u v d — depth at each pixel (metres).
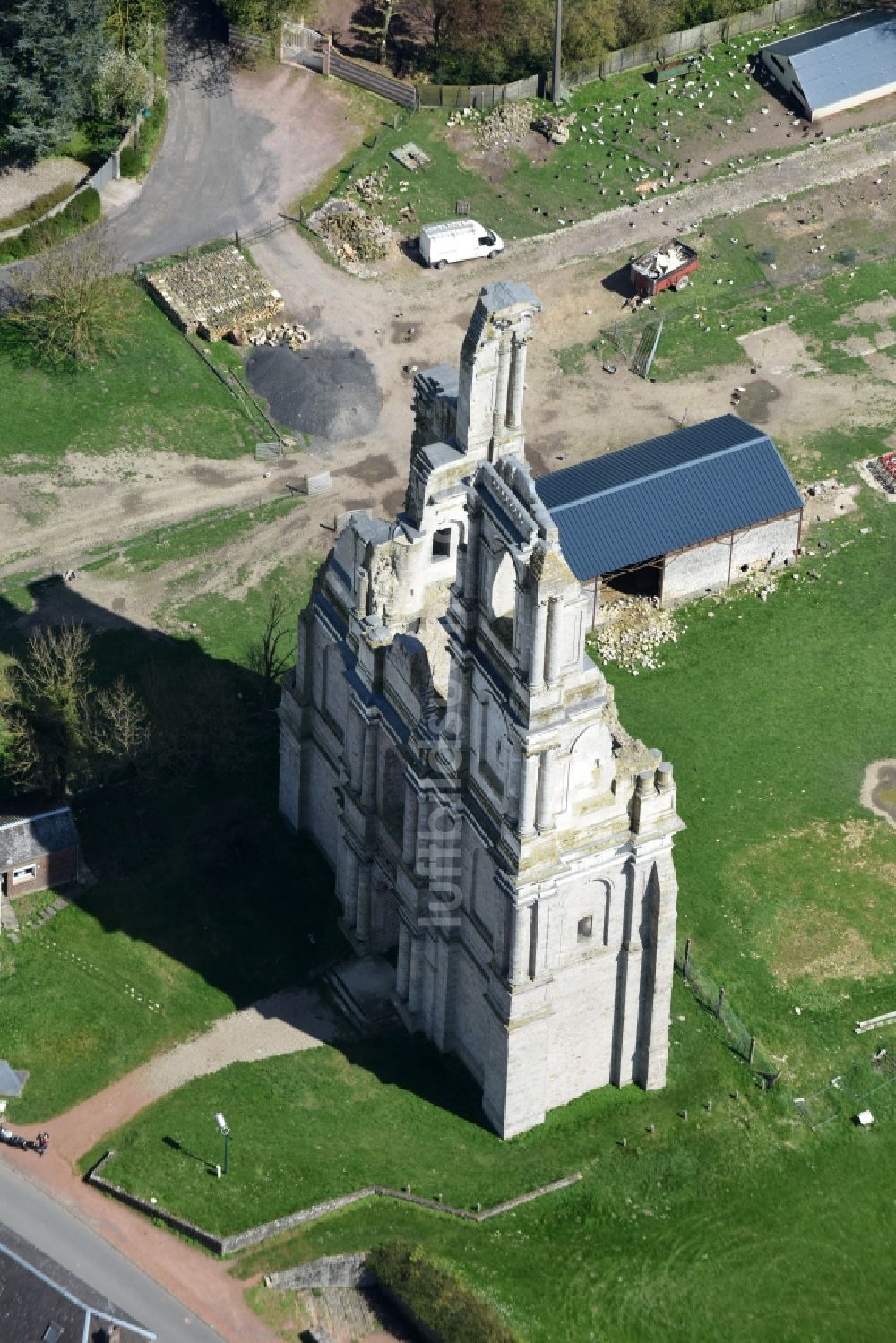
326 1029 138.25
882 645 164.75
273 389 181.75
